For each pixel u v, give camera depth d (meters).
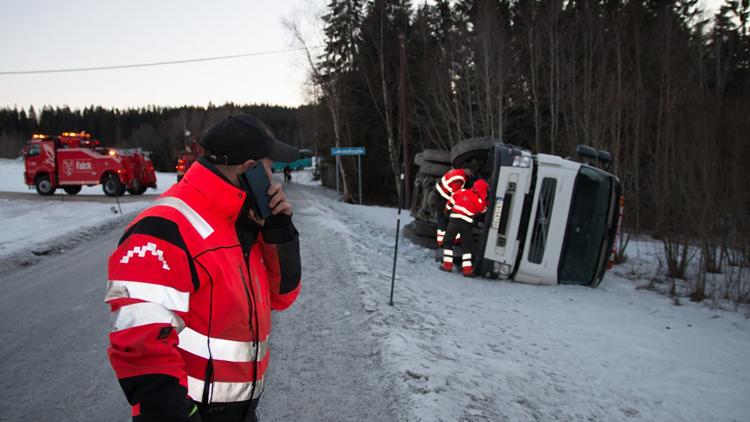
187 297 1.51
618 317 7.40
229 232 1.67
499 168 9.18
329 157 44.84
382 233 14.77
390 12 34.47
